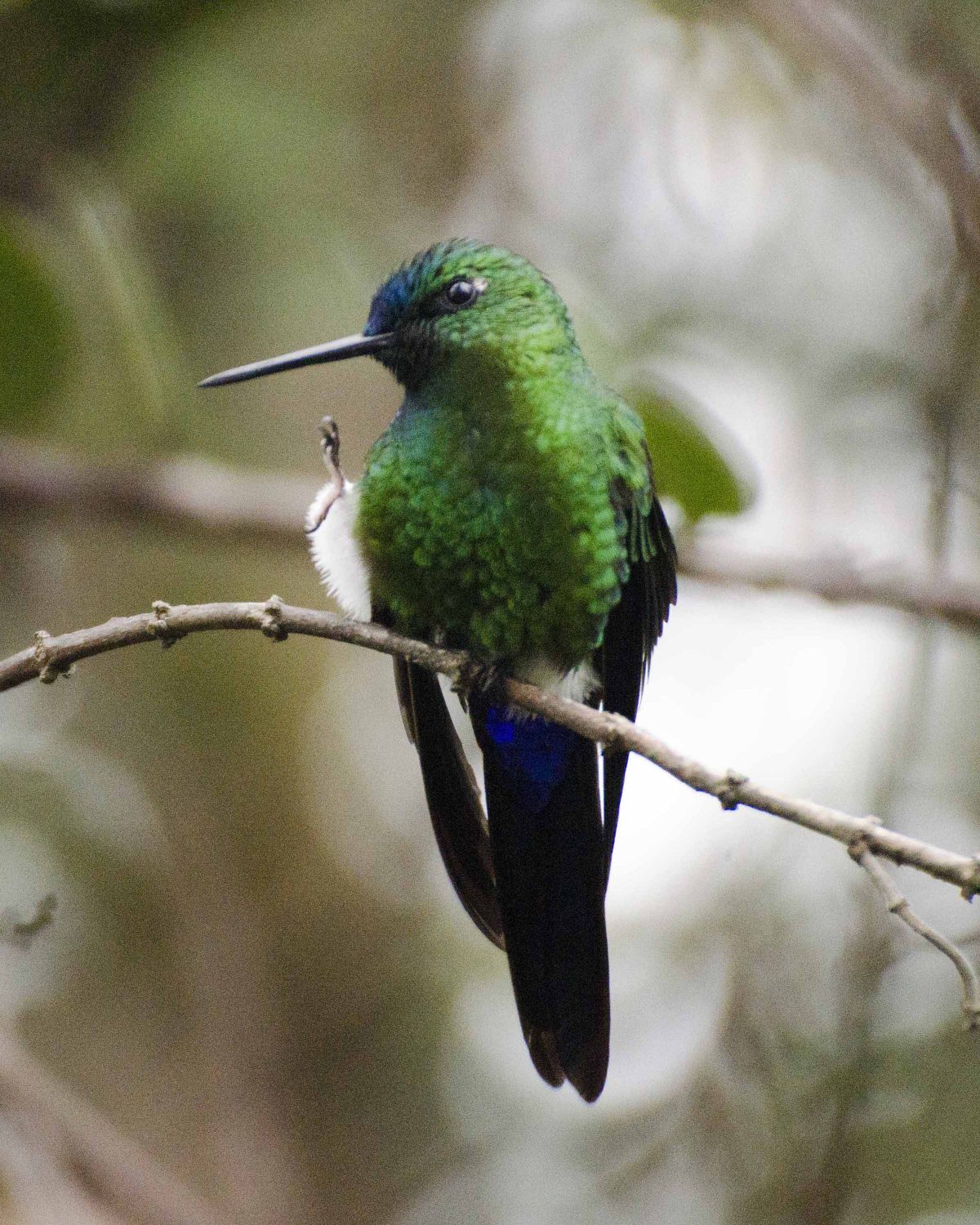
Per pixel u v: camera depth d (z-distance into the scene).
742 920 9.57
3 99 10.66
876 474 11.20
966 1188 9.20
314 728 12.38
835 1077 8.93
